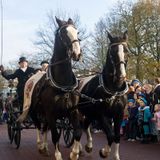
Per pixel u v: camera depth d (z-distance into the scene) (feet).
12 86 43.70
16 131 38.17
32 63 137.18
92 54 128.67
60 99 27.35
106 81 29.40
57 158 27.66
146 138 41.37
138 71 119.24
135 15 124.88
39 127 34.53
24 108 33.09
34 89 31.83
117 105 29.25
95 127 50.26
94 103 29.94
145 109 41.68
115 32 121.39
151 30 123.95
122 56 28.14
